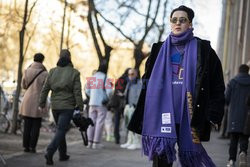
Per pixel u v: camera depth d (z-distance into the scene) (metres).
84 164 10.11
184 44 5.03
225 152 14.22
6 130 17.23
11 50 42.56
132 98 14.16
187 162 4.87
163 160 4.93
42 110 10.29
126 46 28.81
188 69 4.91
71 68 10.04
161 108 4.95
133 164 10.35
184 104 4.88
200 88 4.82
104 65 14.02
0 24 19.58
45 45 29.66
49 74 10.05
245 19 28.38
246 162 10.32
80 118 11.05
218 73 4.95
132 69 14.25
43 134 18.02
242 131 10.34
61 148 10.48
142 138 5.02
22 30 16.78
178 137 4.88
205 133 4.85
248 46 25.38
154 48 5.14
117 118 15.80
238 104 10.55
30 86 11.48
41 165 9.62
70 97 9.95
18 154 11.09
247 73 10.80
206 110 4.80
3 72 48.00
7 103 18.16
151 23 26.75
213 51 4.98
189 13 5.05
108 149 13.56
